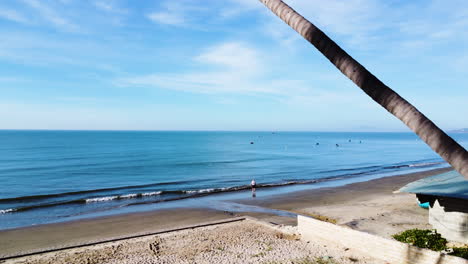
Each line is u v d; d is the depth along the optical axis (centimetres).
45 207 2397
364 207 2055
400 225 1466
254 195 2738
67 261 1146
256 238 1368
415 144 14650
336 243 1219
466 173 189
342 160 6644
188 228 1561
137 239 1395
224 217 1930
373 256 1080
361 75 239
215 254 1183
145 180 3938
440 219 1178
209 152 8544
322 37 258
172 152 8425
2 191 3222
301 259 1088
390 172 4641
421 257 940
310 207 2166
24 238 1552
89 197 2806
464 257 943
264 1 316
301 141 16888
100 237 1556
